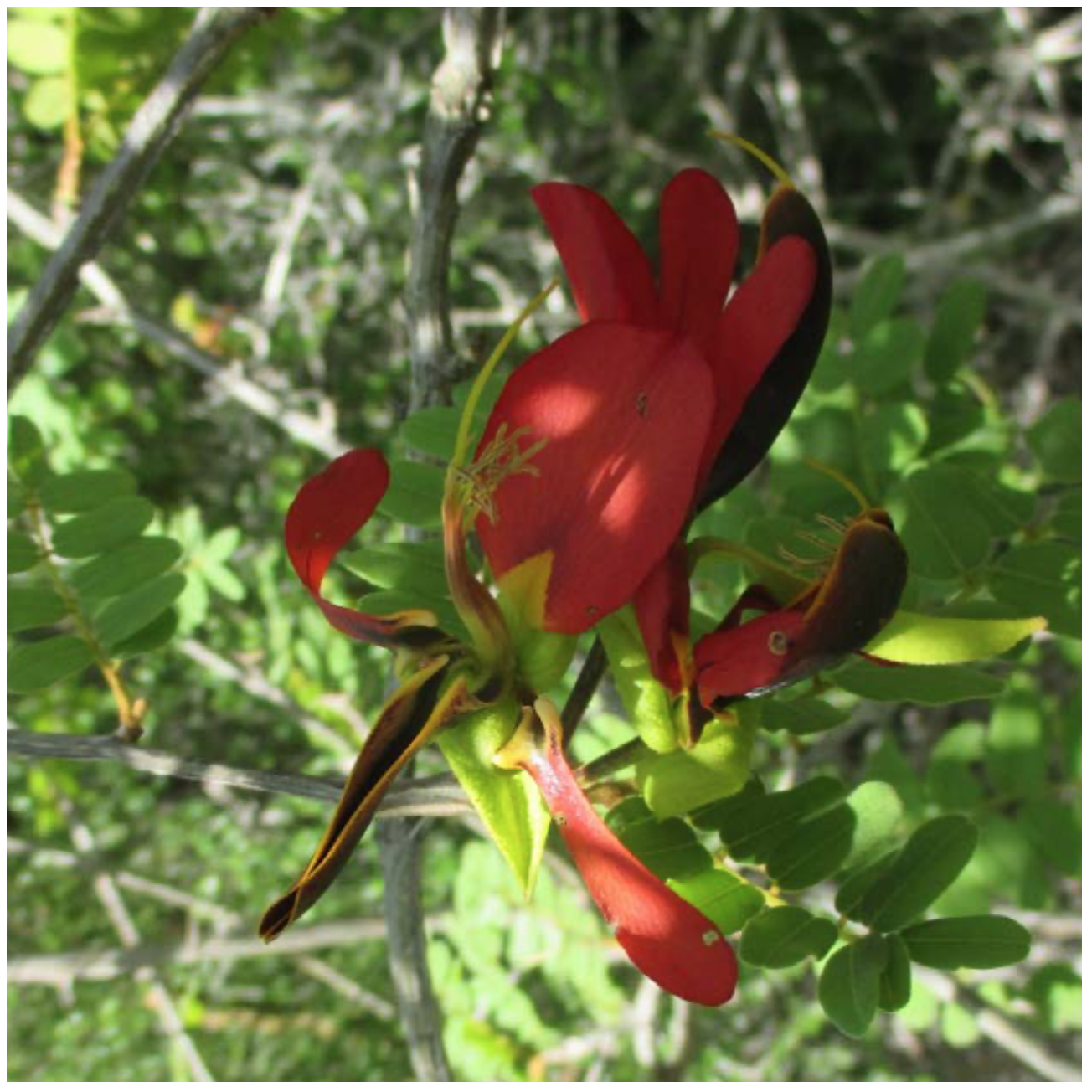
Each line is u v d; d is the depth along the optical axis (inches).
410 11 211.6
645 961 43.8
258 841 206.8
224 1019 181.5
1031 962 98.8
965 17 241.1
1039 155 252.2
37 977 121.2
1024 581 69.1
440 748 46.7
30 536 69.9
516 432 46.3
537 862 45.8
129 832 209.2
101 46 96.2
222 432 213.0
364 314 221.5
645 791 48.9
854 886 58.4
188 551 101.8
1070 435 74.3
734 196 225.1
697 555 49.3
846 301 213.5
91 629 68.2
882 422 76.7
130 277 201.6
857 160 264.5
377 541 179.0
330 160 199.5
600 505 45.8
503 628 47.1
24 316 77.9
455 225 72.5
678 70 247.3
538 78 217.0
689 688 45.9
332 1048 184.9
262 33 100.5
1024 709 81.6
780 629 43.4
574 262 48.9
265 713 196.5
